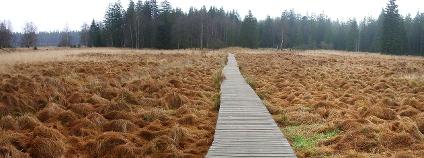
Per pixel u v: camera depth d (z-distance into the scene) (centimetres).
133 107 1140
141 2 7962
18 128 856
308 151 707
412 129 780
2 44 6700
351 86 1580
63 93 1280
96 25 8244
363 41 8569
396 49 5888
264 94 1370
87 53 3888
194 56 3691
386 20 5950
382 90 1494
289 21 9956
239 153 650
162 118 1002
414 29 7650
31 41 7831
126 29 7038
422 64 3022
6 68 1873
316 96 1345
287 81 1755
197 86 1558
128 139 793
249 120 908
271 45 8794
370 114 985
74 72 1909
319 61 3166
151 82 1504
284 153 651
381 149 704
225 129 818
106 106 1043
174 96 1195
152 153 732
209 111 1117
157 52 4722
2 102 1013
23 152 692
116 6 7381
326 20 10362
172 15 7456
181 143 798
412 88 1541
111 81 1617
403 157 640
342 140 757
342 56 4244
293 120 981
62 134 821
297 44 8162
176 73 1920
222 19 8456
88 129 859
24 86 1245
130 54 4016
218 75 1752
